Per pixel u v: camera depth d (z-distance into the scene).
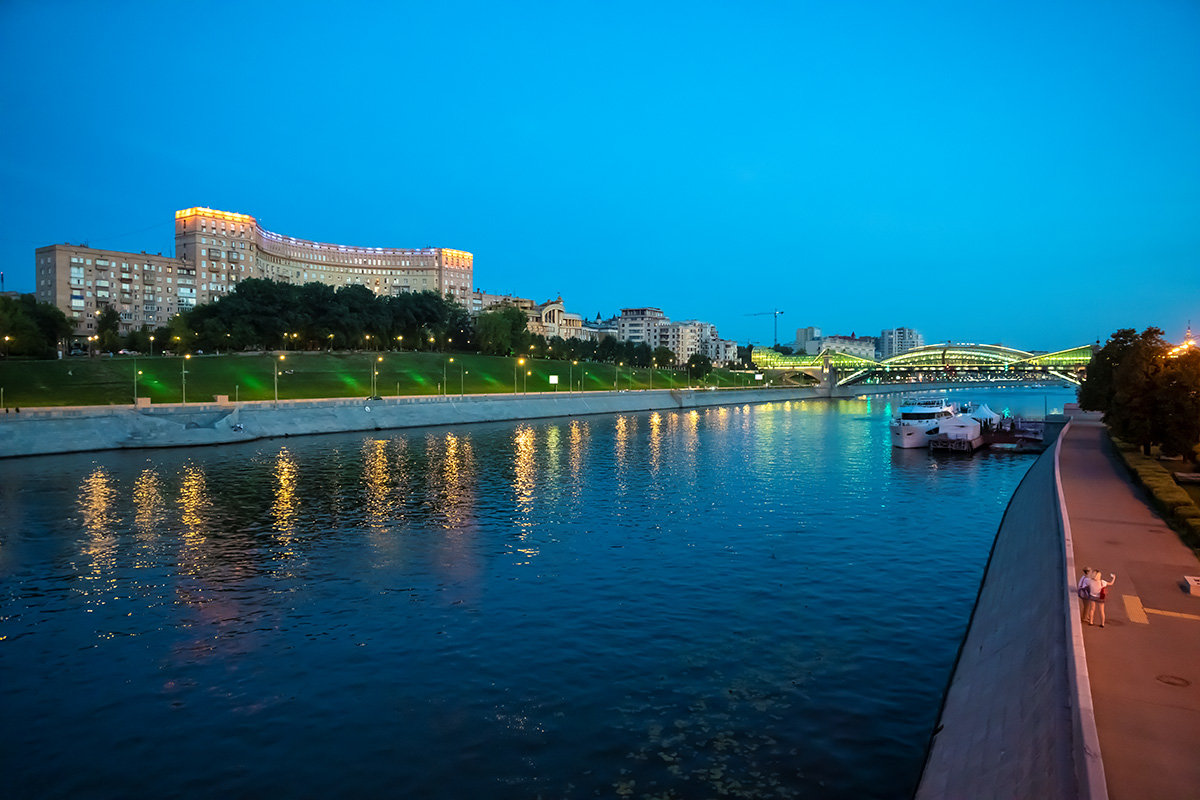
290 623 30.61
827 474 70.06
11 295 180.00
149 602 33.38
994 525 47.38
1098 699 16.89
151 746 21.19
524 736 21.30
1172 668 18.50
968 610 31.27
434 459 80.94
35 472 69.19
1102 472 50.62
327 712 22.98
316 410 110.19
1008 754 16.64
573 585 35.09
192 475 68.50
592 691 24.02
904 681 24.41
